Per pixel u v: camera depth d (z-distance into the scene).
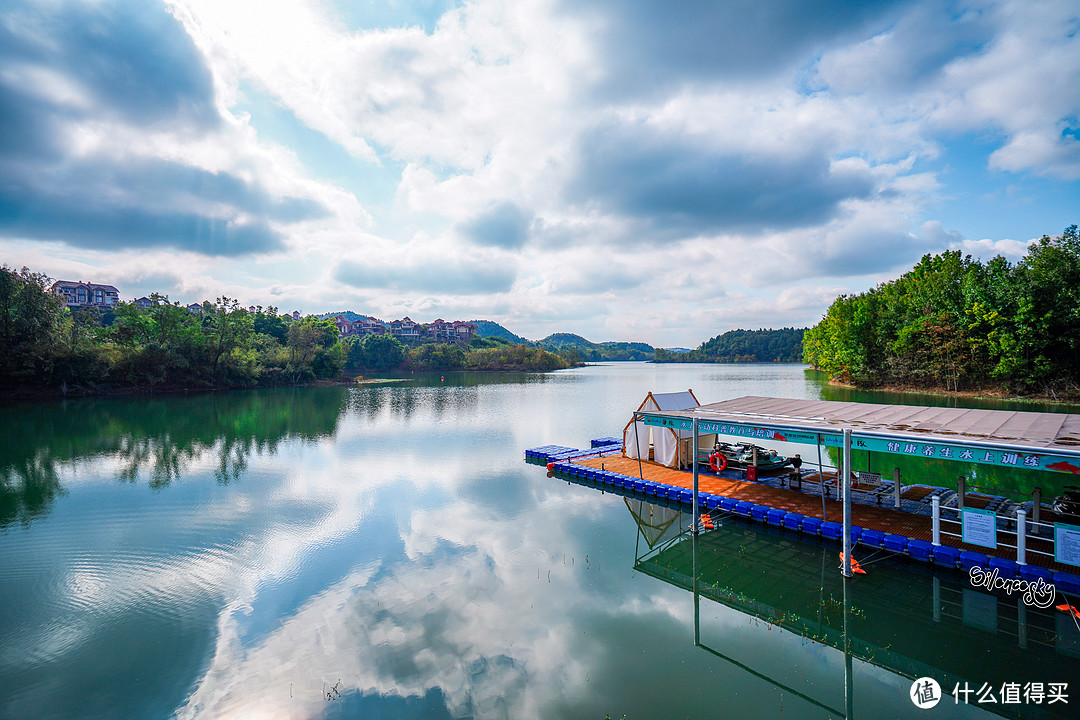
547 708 8.30
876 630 10.73
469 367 156.50
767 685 8.93
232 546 15.83
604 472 23.06
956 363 58.22
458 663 9.64
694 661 9.68
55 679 9.17
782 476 20.72
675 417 18.58
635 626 11.02
